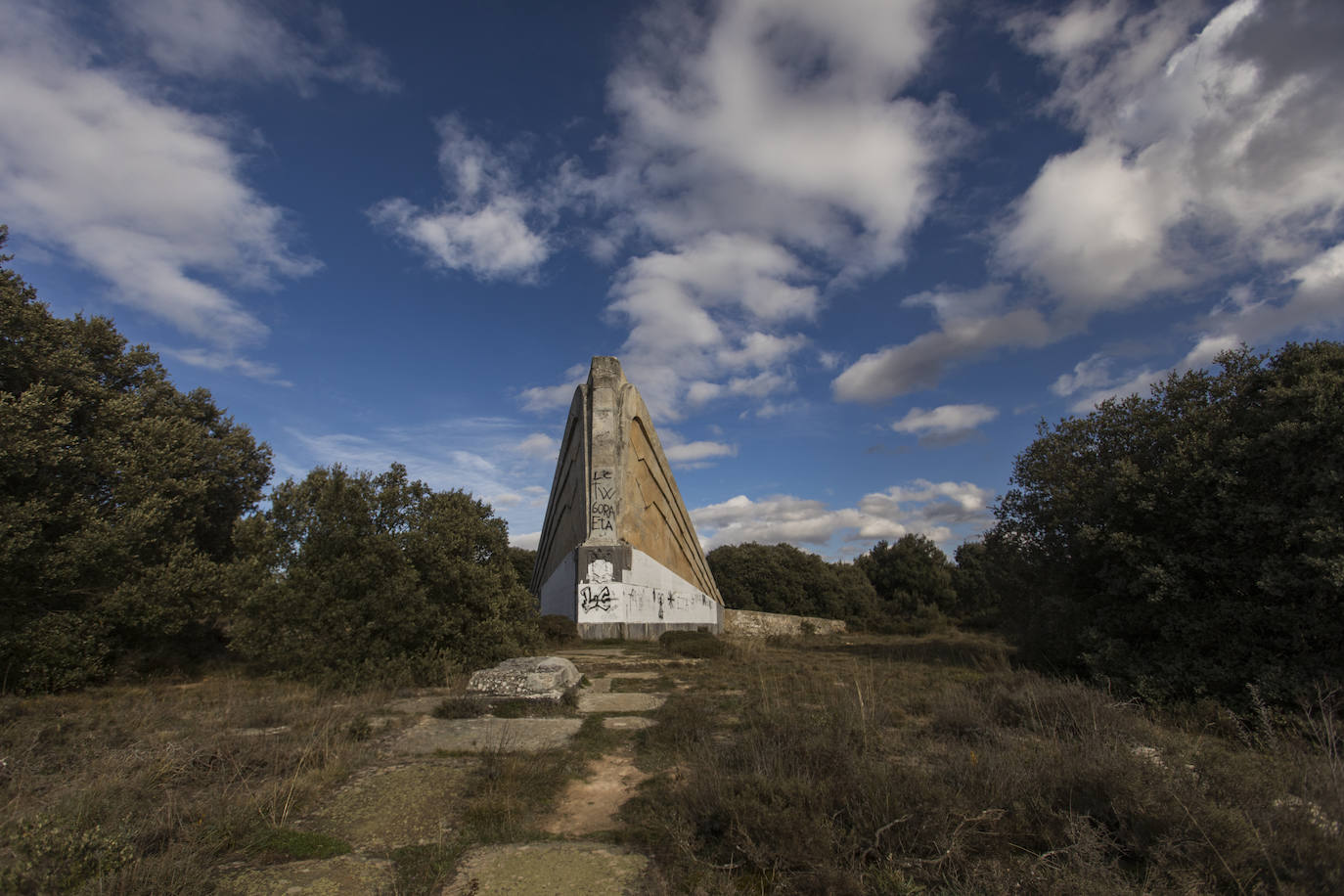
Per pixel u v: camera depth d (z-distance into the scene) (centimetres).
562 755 657
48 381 1185
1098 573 1148
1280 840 390
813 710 789
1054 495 1326
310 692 999
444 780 572
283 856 428
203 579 1274
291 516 1205
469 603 1245
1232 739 782
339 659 1091
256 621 1118
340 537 1164
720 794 470
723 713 877
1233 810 414
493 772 579
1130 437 1270
